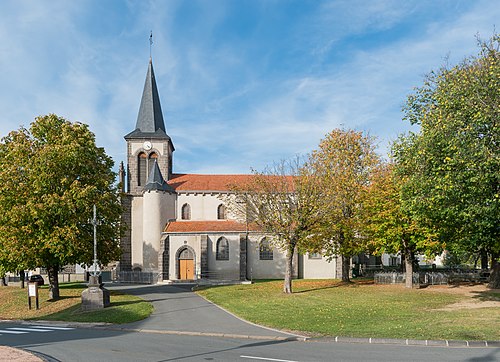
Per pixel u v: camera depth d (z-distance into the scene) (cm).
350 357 1213
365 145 4269
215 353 1308
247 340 1560
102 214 3397
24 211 3027
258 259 4922
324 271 4966
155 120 5797
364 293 3206
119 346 1460
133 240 5341
